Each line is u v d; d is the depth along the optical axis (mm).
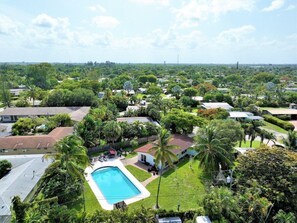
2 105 82875
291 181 26797
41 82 112500
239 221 24359
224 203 24609
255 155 30672
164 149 29531
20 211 21938
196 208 27344
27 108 68812
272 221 25422
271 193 26219
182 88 115500
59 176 28984
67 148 27625
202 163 34031
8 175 31688
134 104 89875
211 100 91750
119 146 46938
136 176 35594
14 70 188125
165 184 33375
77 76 168375
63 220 22906
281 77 177375
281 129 62344
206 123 49562
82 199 29547
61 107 70688
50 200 24828
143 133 49969
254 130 44531
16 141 42312
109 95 87750
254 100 92375
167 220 24766
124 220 24000
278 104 91500
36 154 40344
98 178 35688
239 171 31141
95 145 46031
